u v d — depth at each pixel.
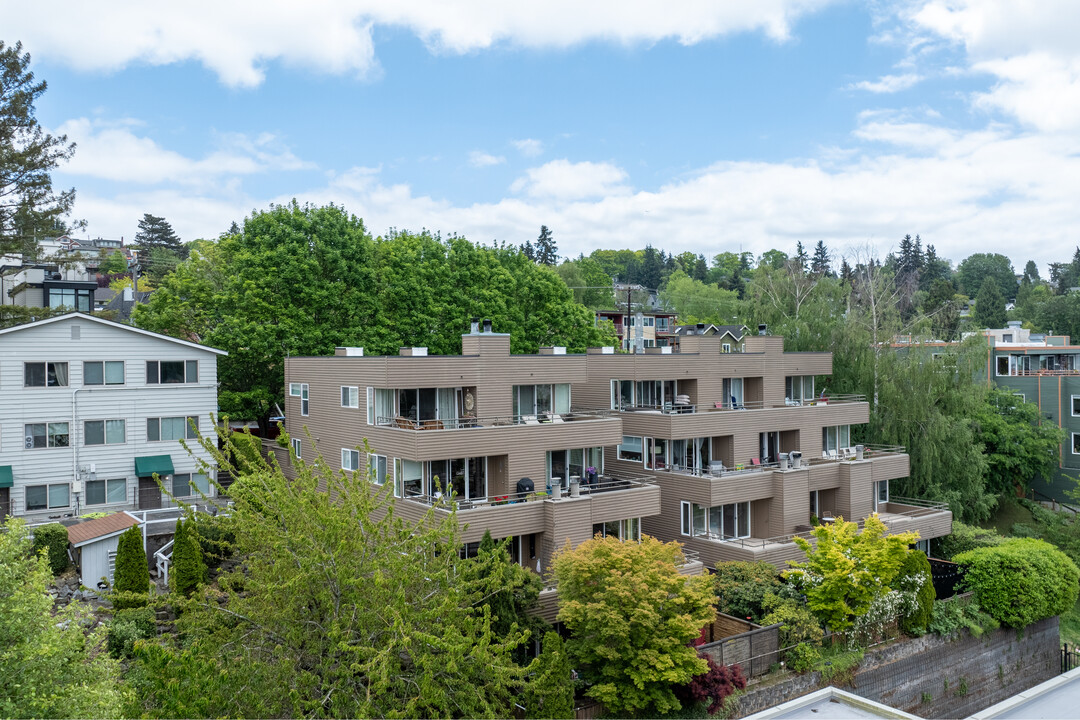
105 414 34.41
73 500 33.44
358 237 43.72
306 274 40.91
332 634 15.02
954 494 44.53
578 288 114.44
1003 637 33.56
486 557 19.39
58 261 49.03
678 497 35.09
